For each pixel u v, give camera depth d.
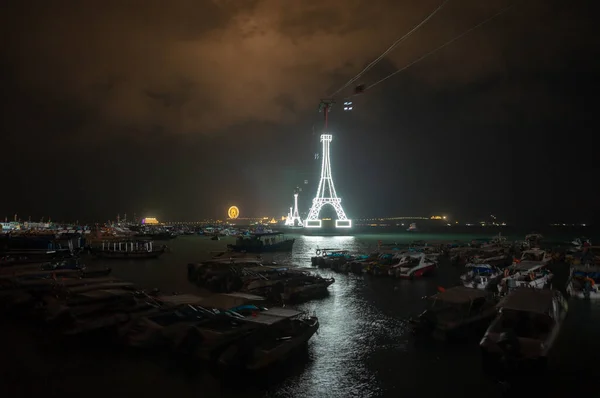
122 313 21.80
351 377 17.28
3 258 46.53
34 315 25.28
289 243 80.94
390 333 23.09
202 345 18.09
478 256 53.91
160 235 128.00
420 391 16.14
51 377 17.11
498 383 16.78
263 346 18.20
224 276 35.06
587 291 31.94
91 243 86.25
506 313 19.34
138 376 17.17
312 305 29.94
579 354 19.86
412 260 45.28
